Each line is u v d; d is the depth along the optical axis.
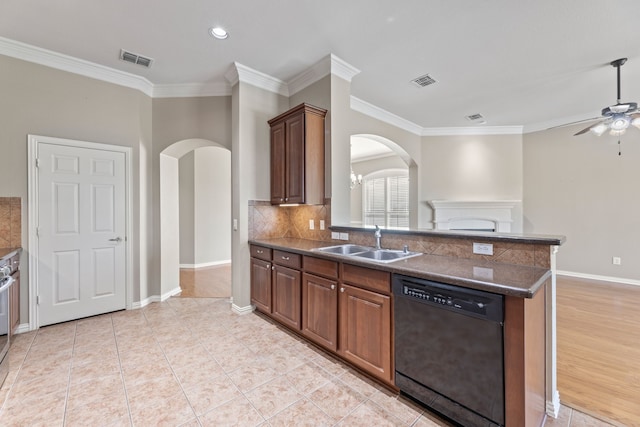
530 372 1.43
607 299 3.83
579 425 1.66
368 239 2.78
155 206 3.81
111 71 3.29
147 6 2.28
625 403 1.83
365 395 1.92
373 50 2.94
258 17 2.43
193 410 1.76
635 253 4.52
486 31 2.62
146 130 3.68
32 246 2.87
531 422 1.45
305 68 3.31
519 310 1.36
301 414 1.74
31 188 2.86
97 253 3.26
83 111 3.15
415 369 1.75
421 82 3.66
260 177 3.51
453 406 1.59
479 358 1.48
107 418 1.69
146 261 3.70
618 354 2.41
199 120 3.75
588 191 4.92
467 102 4.34
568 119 5.03
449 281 1.57
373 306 1.99
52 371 2.16
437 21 2.48
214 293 4.20
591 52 2.96
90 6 2.27
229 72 3.37
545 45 2.83
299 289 2.68
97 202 3.25
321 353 2.47
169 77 3.52
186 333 2.84
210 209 6.40
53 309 2.98
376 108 4.57
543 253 1.78
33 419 1.67
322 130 3.19
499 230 5.57
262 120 3.52
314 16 2.42
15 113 2.80
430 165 5.79
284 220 3.73
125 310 3.44
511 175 5.61
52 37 2.69
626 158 4.59
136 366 2.24
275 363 2.31
